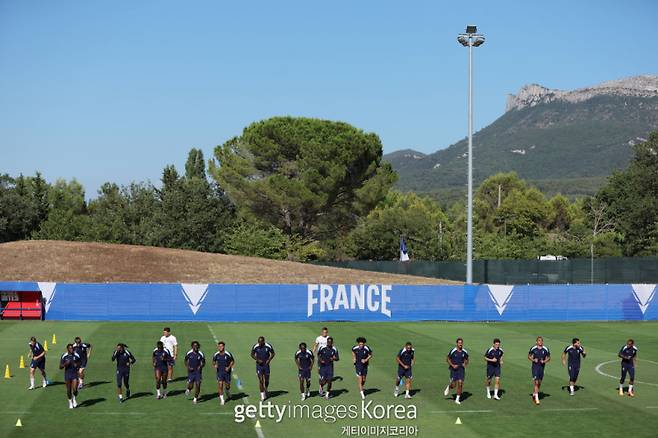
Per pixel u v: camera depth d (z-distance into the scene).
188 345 58.22
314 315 76.94
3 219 138.00
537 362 38.84
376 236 142.12
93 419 34.06
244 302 76.12
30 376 42.12
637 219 156.50
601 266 108.69
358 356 39.50
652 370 49.97
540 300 80.00
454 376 38.62
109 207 169.12
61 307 74.38
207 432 32.09
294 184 130.75
